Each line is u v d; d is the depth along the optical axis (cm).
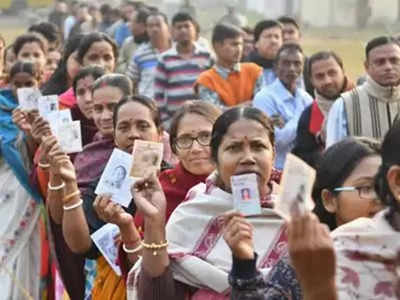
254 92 1470
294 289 550
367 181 612
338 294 502
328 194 624
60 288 997
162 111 1630
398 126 511
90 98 999
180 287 656
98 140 897
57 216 859
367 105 1043
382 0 4791
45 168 973
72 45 1202
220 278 638
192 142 755
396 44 1040
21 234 1042
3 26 5838
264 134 643
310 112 1169
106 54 1173
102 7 3180
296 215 470
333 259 466
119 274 767
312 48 3988
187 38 1620
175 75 1622
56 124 888
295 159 487
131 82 912
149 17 1881
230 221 546
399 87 1042
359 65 3083
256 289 541
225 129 645
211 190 666
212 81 1466
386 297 500
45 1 5788
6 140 1035
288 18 1806
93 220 826
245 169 638
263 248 638
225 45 1455
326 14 5053
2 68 1252
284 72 1302
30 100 966
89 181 859
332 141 1048
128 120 818
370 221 514
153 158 696
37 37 1366
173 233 659
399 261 500
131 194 679
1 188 1048
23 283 1037
